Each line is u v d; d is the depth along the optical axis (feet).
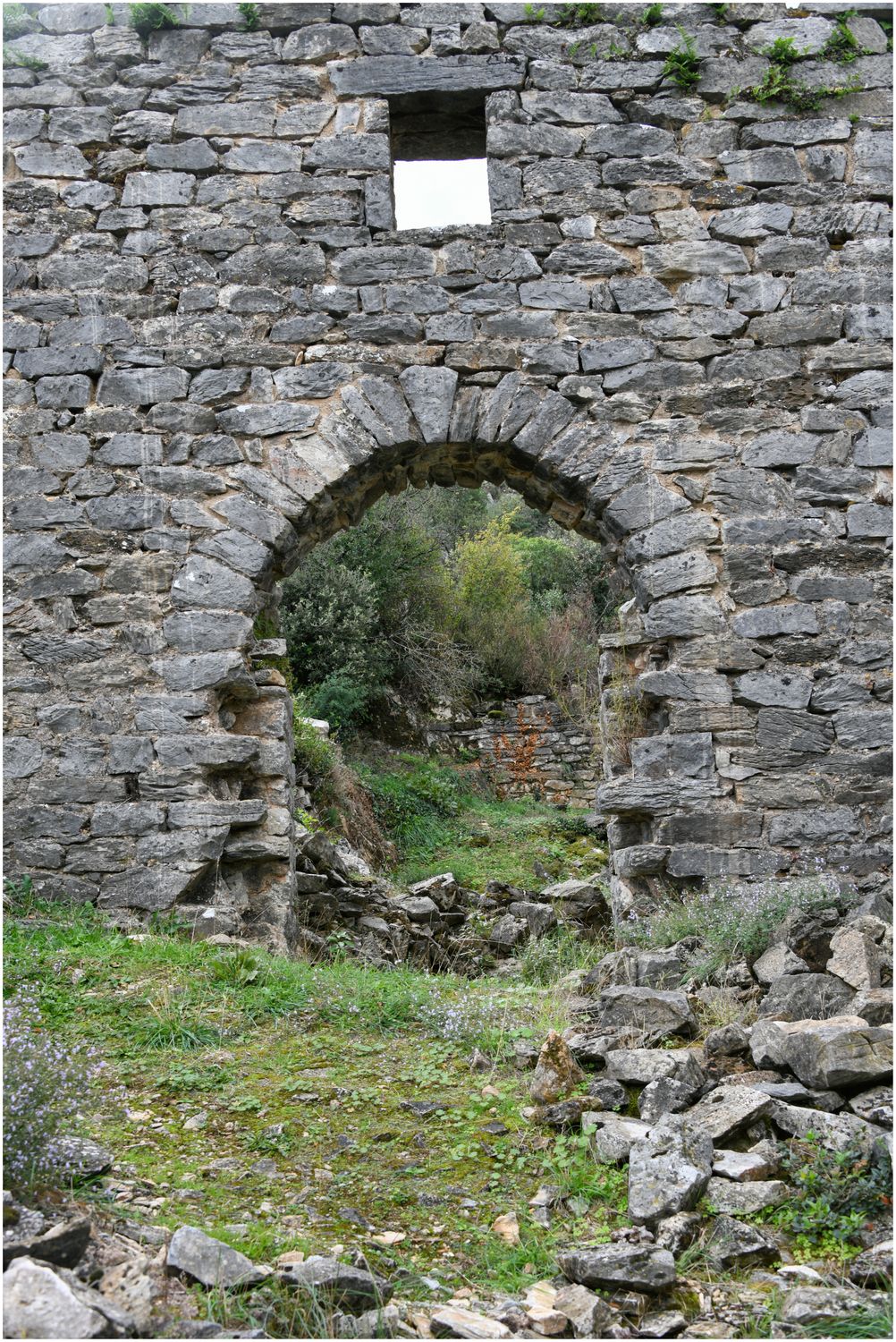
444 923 28.55
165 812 21.24
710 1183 10.94
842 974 14.39
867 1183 10.62
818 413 22.61
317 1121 12.94
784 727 21.59
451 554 65.05
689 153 23.73
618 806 21.50
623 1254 9.57
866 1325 8.75
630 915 20.99
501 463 23.77
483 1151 12.20
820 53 24.03
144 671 21.81
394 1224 10.77
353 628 49.01
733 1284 9.72
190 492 22.45
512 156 23.61
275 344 22.95
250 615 22.24
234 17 24.18
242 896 21.66
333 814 33.14
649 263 23.24
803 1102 12.32
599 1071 14.01
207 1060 14.66
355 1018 16.53
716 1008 15.08
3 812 21.21
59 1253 8.44
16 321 23.04
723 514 22.36
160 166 23.67
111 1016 15.97
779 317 22.99
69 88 23.98
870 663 21.81
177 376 22.82
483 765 50.90
